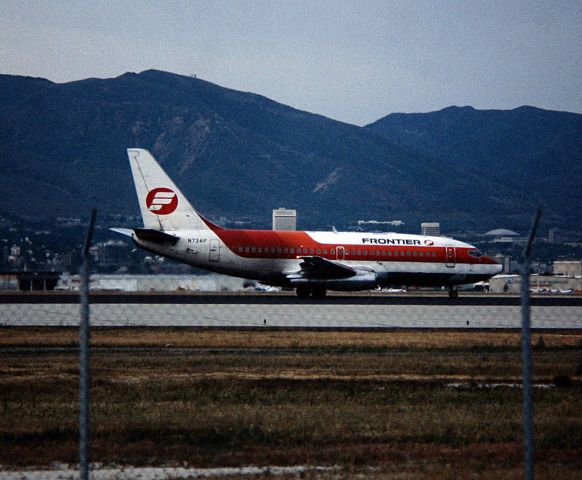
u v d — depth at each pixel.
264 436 90.75
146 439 89.69
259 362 140.88
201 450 85.62
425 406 107.12
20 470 78.88
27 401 107.06
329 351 157.75
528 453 68.69
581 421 99.75
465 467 80.31
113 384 118.50
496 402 110.12
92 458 82.69
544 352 161.88
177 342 167.12
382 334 184.62
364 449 86.38
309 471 78.75
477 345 168.50
